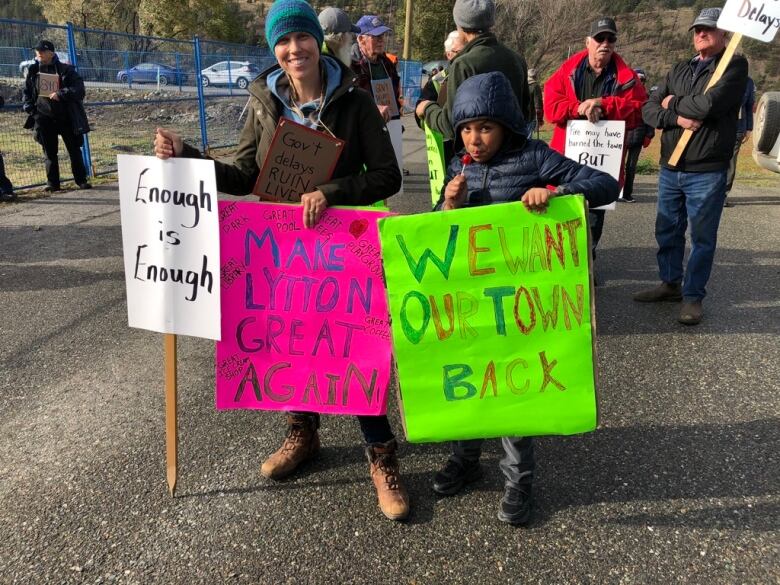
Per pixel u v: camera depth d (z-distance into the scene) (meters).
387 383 2.38
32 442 2.89
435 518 2.41
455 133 2.42
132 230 2.34
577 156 4.77
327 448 2.88
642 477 2.64
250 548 2.25
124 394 3.33
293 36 2.19
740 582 2.09
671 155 4.15
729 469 2.69
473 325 2.20
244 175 2.46
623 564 2.17
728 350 3.85
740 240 6.45
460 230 2.16
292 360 2.42
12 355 3.75
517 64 3.50
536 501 2.50
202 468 2.71
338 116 2.32
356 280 2.34
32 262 5.46
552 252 2.16
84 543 2.27
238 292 2.39
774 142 8.63
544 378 2.20
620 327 4.21
